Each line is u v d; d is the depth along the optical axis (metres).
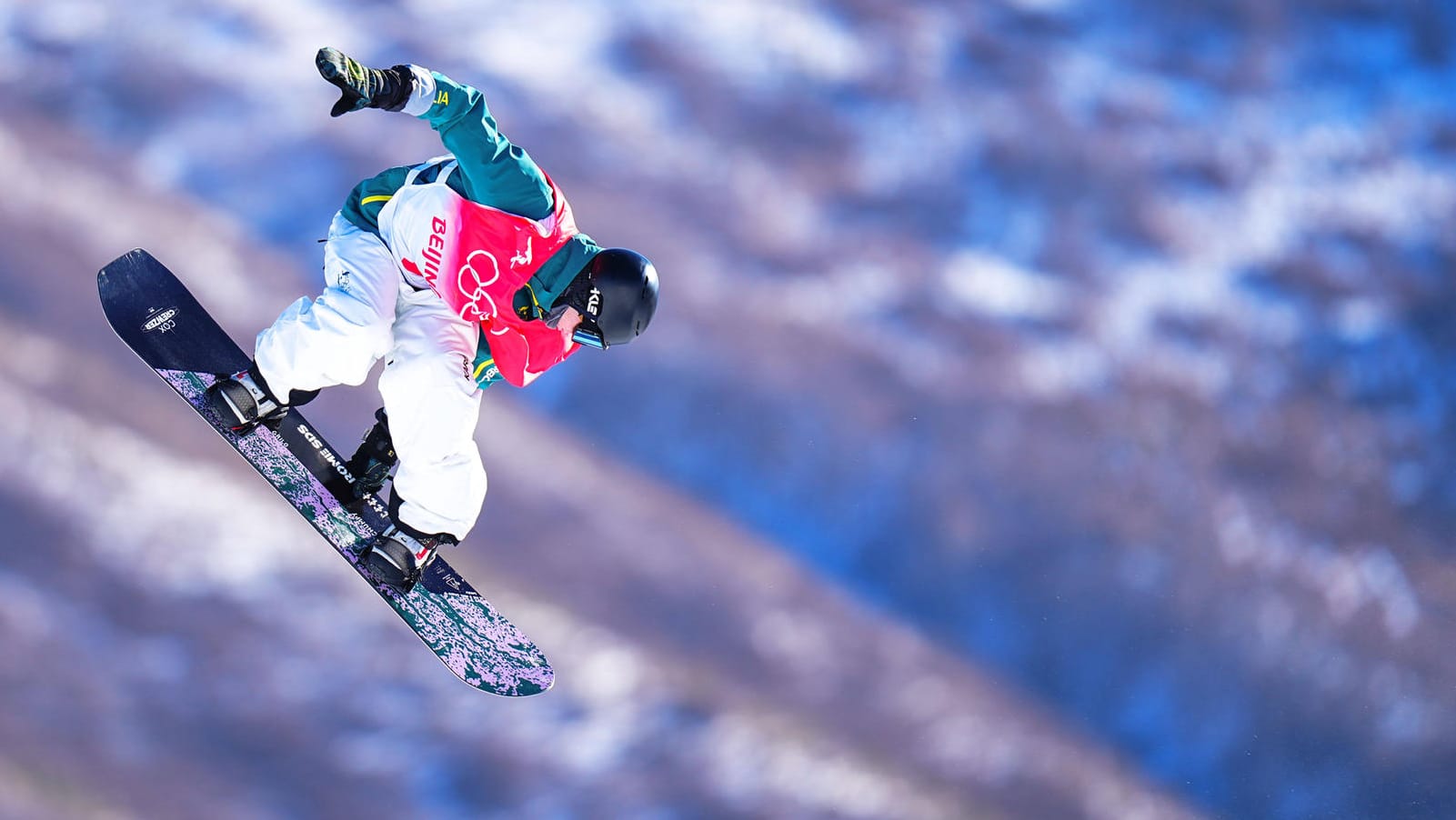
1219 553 72.69
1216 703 66.38
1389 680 68.50
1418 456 81.56
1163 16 101.69
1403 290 89.69
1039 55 96.31
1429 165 97.31
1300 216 92.19
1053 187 89.44
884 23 94.88
